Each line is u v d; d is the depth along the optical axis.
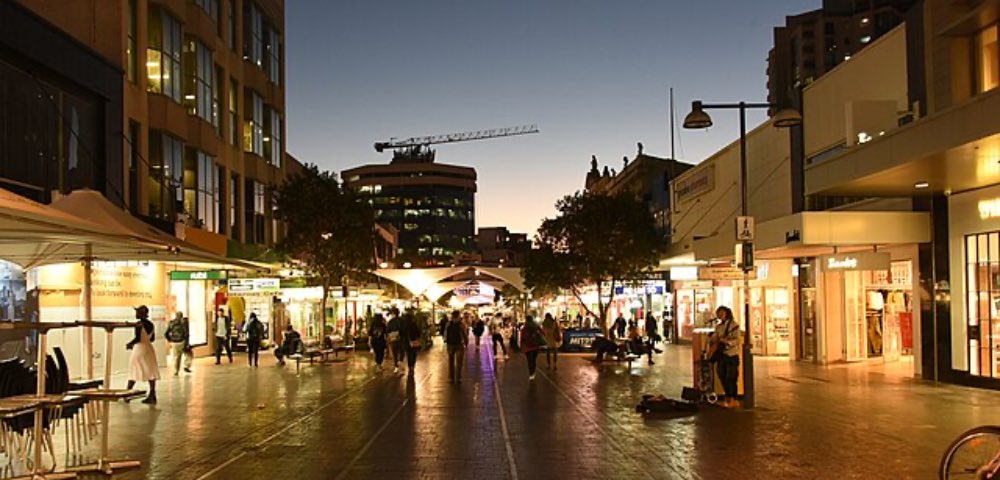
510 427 15.27
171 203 31.06
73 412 11.95
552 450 12.84
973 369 21.80
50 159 22.72
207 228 35.06
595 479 10.74
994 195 20.95
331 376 26.67
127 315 27.42
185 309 34.81
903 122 23.81
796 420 15.81
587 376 26.38
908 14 23.94
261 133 44.22
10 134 20.83
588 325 49.88
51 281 22.62
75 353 23.61
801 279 31.16
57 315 22.88
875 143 19.23
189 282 35.38
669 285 48.50
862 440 13.52
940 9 22.41
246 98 42.38
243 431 14.81
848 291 29.92
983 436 9.03
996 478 8.78
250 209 42.41
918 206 23.86
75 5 27.55
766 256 30.23
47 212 10.77
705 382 18.30
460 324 24.89
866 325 30.31
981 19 19.80
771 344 34.38
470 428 15.16
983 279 21.47
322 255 37.59
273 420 16.23
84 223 11.37
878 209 26.59
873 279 29.98
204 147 34.47
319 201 37.25
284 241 37.88
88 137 25.14
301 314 50.62
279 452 12.73
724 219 40.75
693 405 17.31
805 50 128.38
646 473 11.09
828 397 19.45
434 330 63.91
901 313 30.50
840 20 126.31
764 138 35.28
